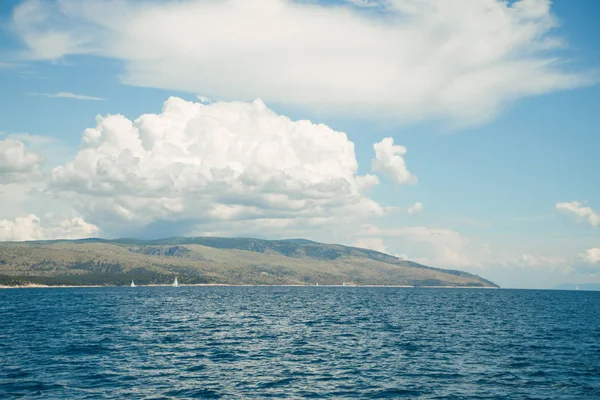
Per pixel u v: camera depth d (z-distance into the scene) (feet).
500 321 368.07
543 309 556.10
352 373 164.35
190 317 394.11
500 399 133.39
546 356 198.90
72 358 187.93
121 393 135.95
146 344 227.61
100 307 535.60
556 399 133.69
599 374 164.66
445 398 133.90
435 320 375.86
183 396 133.90
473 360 189.26
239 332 283.59
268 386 145.69
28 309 497.46
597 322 365.61
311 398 133.28
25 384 145.07
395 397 134.72
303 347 222.89
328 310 509.35
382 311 495.41
